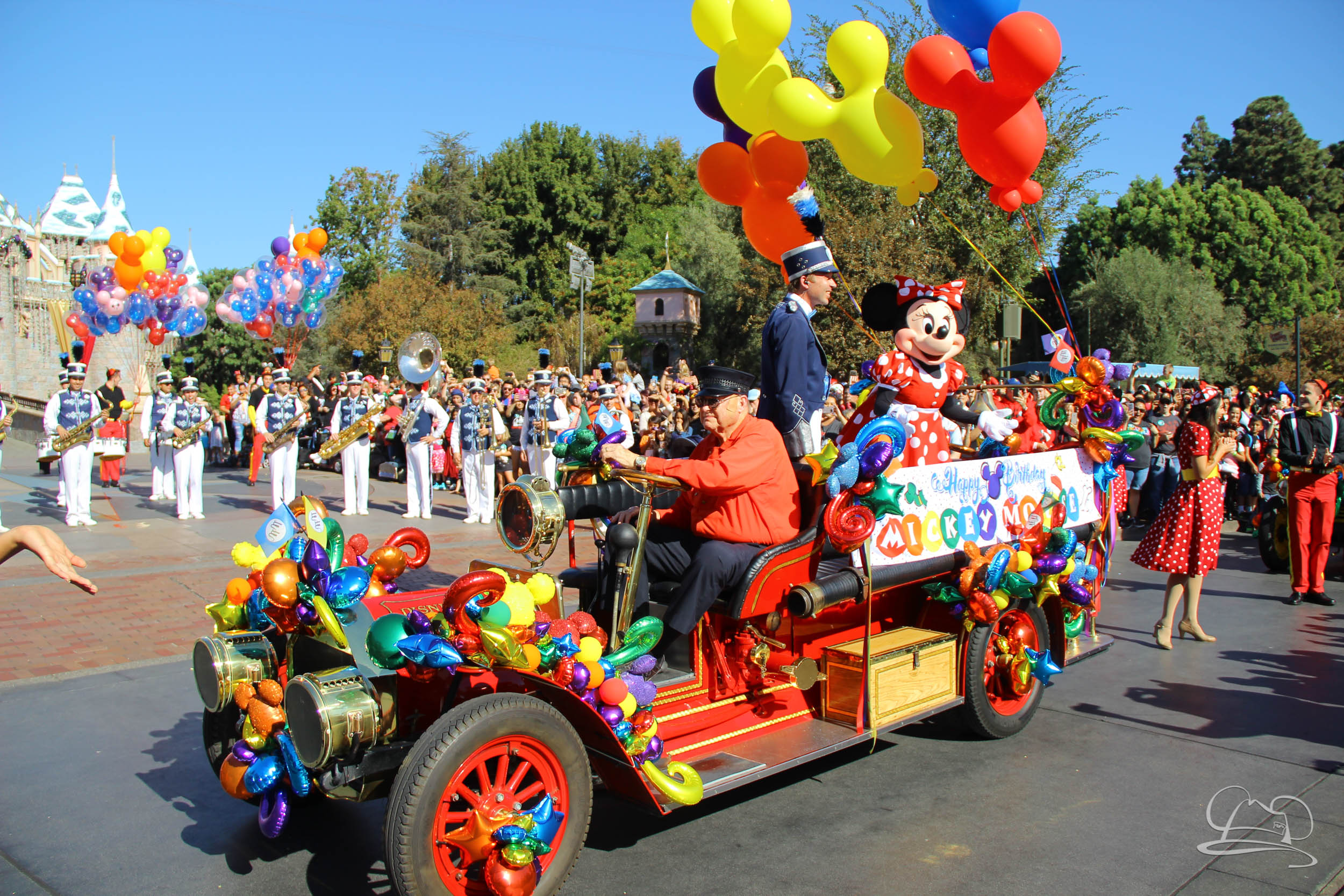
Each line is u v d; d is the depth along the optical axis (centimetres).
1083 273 4716
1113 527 544
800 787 409
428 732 277
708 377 383
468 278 4922
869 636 395
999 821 371
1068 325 542
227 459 1977
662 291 4116
